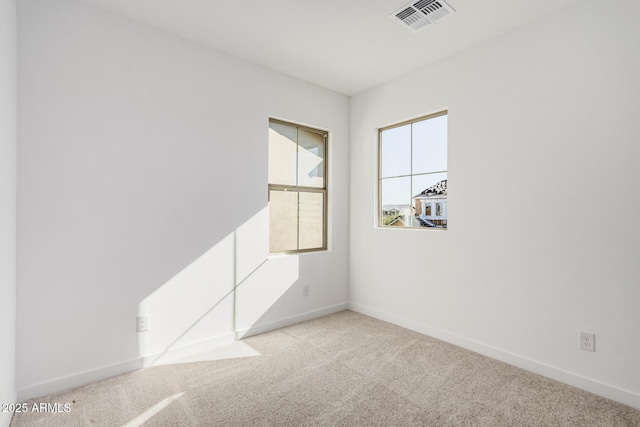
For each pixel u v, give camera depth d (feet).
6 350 5.58
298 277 11.21
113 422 5.93
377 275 11.75
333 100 12.26
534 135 7.89
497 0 7.12
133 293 7.84
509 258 8.33
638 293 6.46
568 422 6.00
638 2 6.48
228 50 9.32
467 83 9.21
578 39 7.23
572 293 7.30
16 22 6.41
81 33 7.19
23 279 6.49
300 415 6.16
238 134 9.67
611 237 6.78
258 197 10.11
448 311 9.63
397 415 6.17
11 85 5.91
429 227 10.45
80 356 7.15
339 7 7.41
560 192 7.48
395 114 11.16
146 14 7.68
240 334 9.74
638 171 6.47
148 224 8.05
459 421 6.01
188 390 6.99
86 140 7.22
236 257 9.62
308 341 9.63
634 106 6.51
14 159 6.20
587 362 7.07
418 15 7.72
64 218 6.95
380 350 9.04
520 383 7.34
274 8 7.45
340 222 12.57
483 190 8.85
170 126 8.40
